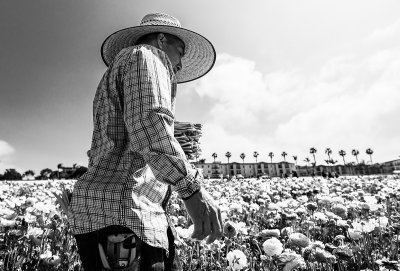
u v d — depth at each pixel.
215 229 1.13
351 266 2.59
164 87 1.21
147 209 1.19
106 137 1.26
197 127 1.85
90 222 1.16
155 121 1.08
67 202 1.37
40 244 2.70
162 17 1.75
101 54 1.92
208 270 2.57
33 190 8.59
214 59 2.15
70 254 2.63
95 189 1.16
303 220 3.96
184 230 2.75
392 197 6.31
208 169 104.50
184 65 2.24
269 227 4.11
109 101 1.30
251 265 2.52
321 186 9.06
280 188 8.71
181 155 1.06
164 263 1.36
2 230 2.93
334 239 3.14
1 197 5.43
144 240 1.11
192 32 1.75
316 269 2.46
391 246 2.87
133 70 1.20
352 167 110.62
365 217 4.24
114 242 1.12
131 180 1.17
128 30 1.71
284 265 2.06
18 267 2.43
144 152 1.07
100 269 1.13
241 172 110.25
